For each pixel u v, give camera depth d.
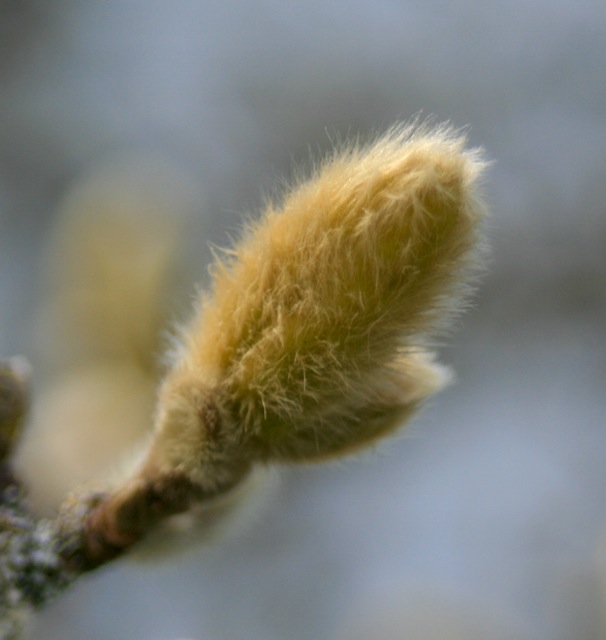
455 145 0.13
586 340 0.38
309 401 0.13
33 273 0.34
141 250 0.23
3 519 0.14
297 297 0.13
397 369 0.14
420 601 0.29
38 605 0.14
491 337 0.38
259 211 0.14
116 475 0.15
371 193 0.13
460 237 0.13
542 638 0.30
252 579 0.33
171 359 0.14
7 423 0.15
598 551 0.32
